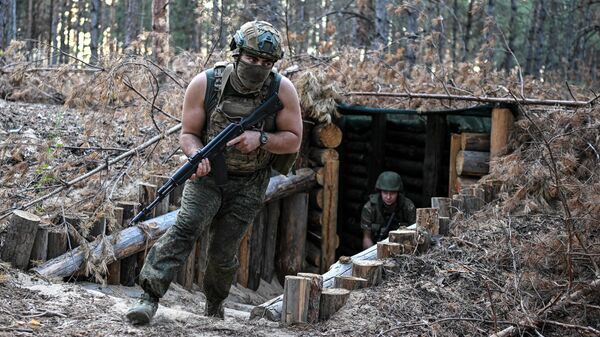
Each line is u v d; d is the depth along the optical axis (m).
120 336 3.56
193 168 3.65
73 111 8.82
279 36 3.64
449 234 5.54
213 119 3.73
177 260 3.80
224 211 3.96
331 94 7.69
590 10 19.95
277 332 4.01
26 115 8.27
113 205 5.43
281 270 7.88
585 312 4.29
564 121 5.91
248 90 3.70
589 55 24.39
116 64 6.51
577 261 4.77
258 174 3.94
